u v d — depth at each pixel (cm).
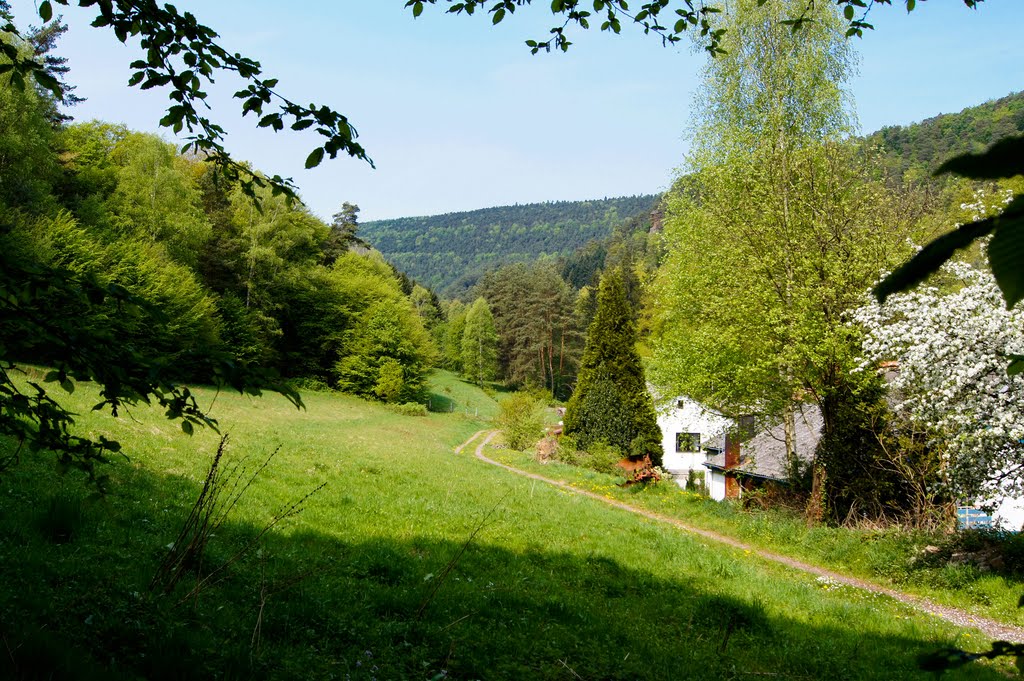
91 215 4222
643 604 1231
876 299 105
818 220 2375
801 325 2220
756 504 2812
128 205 4656
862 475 2303
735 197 2688
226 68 454
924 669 160
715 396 2706
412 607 955
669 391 3056
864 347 1942
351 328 7200
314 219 7312
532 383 9350
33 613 656
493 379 11869
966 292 1705
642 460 3753
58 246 3425
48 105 3984
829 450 2352
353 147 464
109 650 636
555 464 3900
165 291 4166
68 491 1125
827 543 2098
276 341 6750
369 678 694
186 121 479
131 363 448
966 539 1883
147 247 4400
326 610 873
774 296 2342
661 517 2662
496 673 785
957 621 1455
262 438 2505
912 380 1841
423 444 4656
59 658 554
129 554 916
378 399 7119
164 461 1612
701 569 1611
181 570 798
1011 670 1027
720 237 2725
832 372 2294
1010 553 1741
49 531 930
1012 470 1692
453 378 11175
